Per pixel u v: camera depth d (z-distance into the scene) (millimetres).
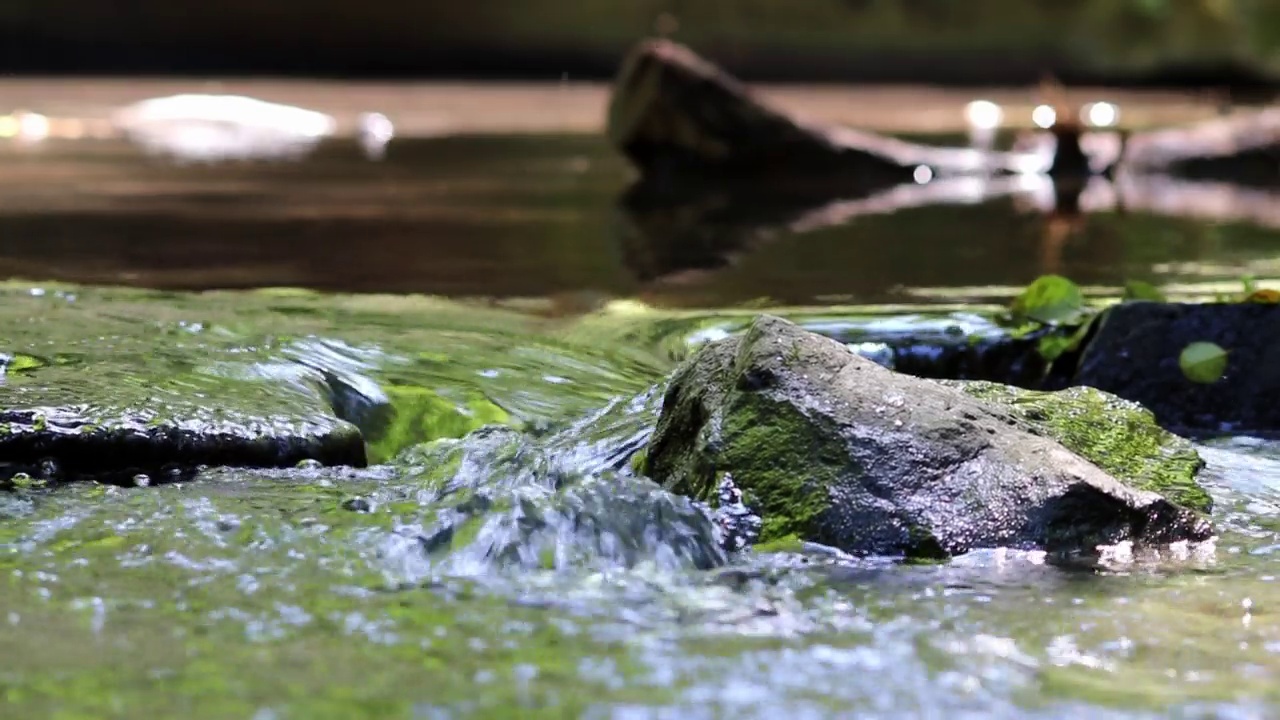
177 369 2863
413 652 2432
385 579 2529
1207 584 2547
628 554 2566
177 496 2658
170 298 3164
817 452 2635
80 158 5582
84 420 2713
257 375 2869
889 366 2982
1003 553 2596
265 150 6105
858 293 3279
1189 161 5688
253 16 11375
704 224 3977
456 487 2693
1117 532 2613
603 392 2934
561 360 3000
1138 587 2539
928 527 2600
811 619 2482
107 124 6992
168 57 11352
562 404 2898
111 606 2482
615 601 2504
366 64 11672
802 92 10281
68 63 11148
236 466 2732
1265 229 3824
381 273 3414
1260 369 2926
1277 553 2605
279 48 11484
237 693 2385
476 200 4496
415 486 2699
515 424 2846
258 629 2457
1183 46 11797
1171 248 3621
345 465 2764
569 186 4961
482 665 2418
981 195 4863
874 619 2484
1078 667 2424
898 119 7863
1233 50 11727
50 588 2506
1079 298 3045
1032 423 2723
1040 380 3012
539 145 6453
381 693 2387
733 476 2643
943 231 3822
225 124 7109
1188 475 2736
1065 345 3002
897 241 3709
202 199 4367
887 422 2646
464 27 11711
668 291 3307
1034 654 2439
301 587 2514
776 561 2580
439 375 2934
